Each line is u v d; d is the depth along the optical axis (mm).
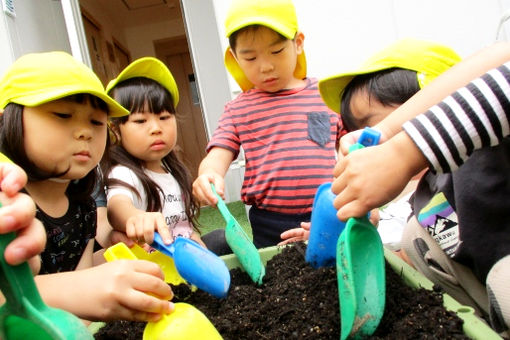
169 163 1208
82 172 678
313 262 643
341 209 431
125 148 1070
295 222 1089
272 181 1091
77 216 828
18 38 1763
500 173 551
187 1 1862
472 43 1919
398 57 705
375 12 1886
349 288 421
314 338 461
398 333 433
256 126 1144
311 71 1928
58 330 296
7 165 331
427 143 397
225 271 611
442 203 649
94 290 431
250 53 1024
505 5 1881
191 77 4375
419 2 1887
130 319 431
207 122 1972
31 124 622
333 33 1896
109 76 3371
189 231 1144
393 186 414
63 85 618
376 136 495
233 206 2350
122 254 524
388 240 1043
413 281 528
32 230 306
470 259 586
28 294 303
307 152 1095
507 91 392
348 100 764
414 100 542
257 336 490
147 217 696
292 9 1044
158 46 4355
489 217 550
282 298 563
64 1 1951
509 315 498
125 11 3795
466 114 395
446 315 439
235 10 1011
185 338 404
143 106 1010
